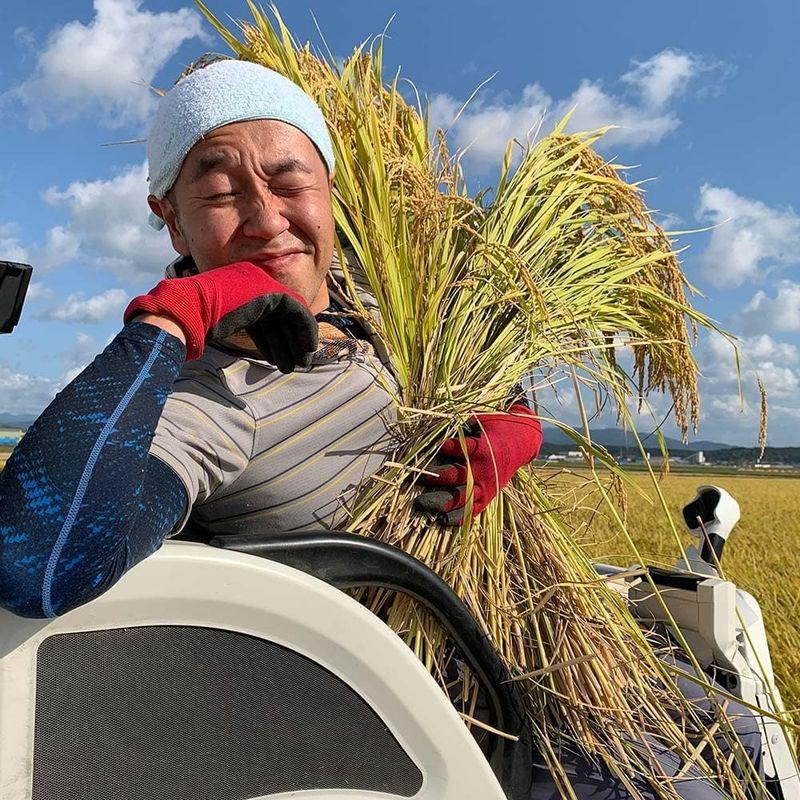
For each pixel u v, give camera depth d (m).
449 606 0.74
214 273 0.64
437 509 0.81
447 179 1.04
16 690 0.50
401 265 0.88
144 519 0.57
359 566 0.69
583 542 1.06
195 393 0.69
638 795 0.82
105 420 0.53
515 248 1.01
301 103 0.77
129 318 0.61
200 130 0.73
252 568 0.59
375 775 0.65
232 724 0.59
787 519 8.58
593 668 0.88
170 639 0.57
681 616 1.13
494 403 0.89
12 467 0.52
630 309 1.10
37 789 0.51
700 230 1.18
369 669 0.64
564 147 1.16
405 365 0.86
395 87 1.06
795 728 0.84
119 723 0.55
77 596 0.50
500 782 0.79
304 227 0.76
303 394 0.75
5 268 0.54
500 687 0.77
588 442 0.89
